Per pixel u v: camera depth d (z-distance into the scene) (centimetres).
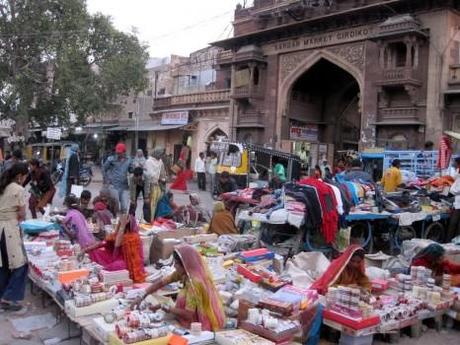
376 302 515
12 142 2695
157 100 3189
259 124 2322
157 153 1005
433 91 1700
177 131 3008
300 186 787
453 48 1712
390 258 743
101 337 414
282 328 423
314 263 683
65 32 2541
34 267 594
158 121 3170
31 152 2614
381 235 931
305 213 761
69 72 2473
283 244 797
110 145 3672
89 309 463
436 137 1686
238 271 615
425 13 1738
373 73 1883
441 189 1037
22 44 2570
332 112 2439
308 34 2134
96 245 618
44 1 2523
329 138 2444
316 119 2445
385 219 901
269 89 2308
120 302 483
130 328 399
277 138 2267
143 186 1000
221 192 1202
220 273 605
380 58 1808
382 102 1833
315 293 504
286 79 2239
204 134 2769
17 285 534
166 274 591
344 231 806
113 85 2602
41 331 490
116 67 2561
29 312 543
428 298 559
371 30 1905
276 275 604
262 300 473
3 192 526
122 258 589
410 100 1750
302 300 481
